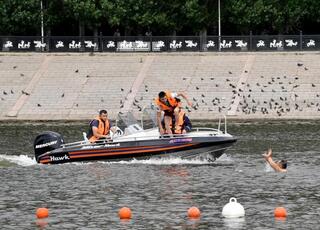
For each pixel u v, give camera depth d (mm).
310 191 54125
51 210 49812
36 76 113562
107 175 60469
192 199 52156
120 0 131125
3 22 133625
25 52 121250
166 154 65250
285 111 100125
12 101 107688
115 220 47125
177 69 112500
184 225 45844
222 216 47625
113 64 115438
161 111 65875
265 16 131125
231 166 64250
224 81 108188
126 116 66938
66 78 112188
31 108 105562
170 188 55656
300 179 58375
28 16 133000
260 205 50219
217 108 101625
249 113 99875
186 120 66812
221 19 132125
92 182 58000
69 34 142000
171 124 66000
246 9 130875
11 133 89750
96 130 65812
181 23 132875
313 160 67188
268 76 108812
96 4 132250
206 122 97000
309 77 107812
